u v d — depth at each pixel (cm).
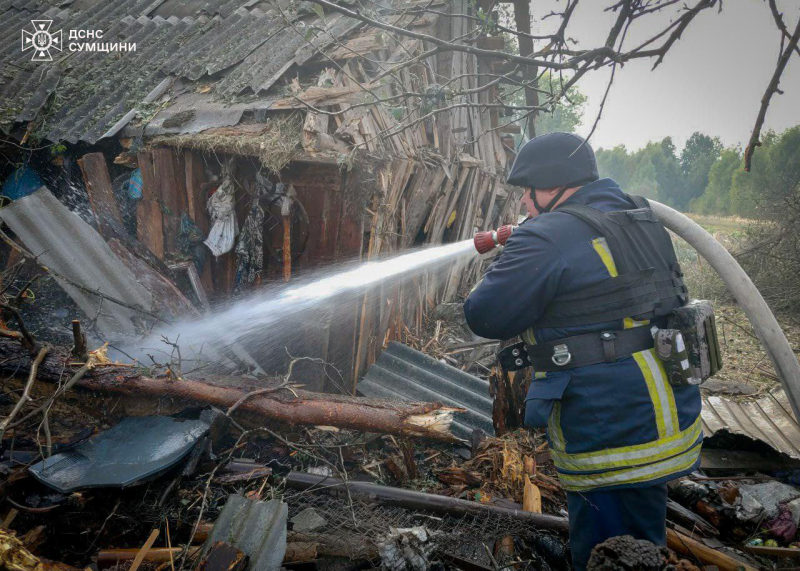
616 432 157
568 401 164
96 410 292
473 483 285
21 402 236
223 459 266
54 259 409
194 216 425
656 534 161
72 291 400
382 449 323
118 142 470
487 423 358
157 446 249
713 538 249
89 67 544
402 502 254
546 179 180
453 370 412
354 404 288
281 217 407
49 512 224
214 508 243
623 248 163
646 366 159
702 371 158
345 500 257
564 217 168
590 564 140
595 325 161
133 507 233
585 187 180
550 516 245
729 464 305
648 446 157
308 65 436
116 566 207
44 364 284
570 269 161
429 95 206
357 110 378
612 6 126
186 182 422
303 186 390
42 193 410
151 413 291
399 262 389
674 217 222
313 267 397
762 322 211
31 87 528
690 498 270
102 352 305
